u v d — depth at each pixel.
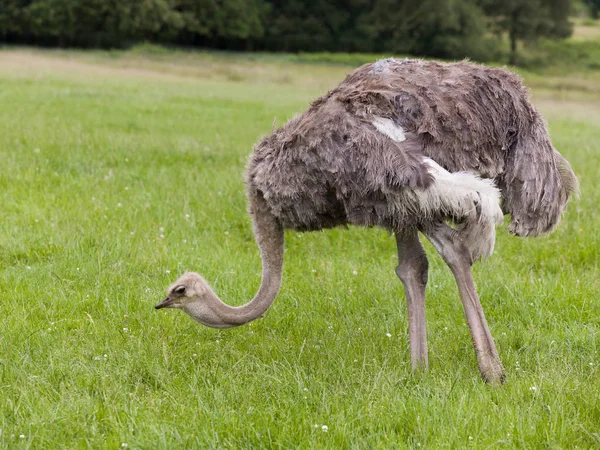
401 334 10.67
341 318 11.38
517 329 10.96
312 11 130.88
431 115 8.76
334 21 129.00
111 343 10.09
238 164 20.73
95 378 9.05
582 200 17.27
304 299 11.94
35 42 112.44
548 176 9.18
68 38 110.00
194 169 19.41
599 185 18.94
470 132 8.85
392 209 8.62
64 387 8.84
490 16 130.12
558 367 9.45
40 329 10.23
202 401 8.44
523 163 9.12
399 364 9.61
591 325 10.93
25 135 22.91
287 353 10.00
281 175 9.04
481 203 8.36
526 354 10.02
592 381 9.08
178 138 25.27
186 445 7.64
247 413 8.20
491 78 9.27
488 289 12.26
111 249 13.34
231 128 30.48
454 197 8.31
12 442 7.67
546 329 10.98
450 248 8.66
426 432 7.76
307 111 9.33
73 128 25.80
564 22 133.38
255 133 29.08
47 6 105.62
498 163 9.12
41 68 59.50
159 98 41.53
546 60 125.25
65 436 7.90
